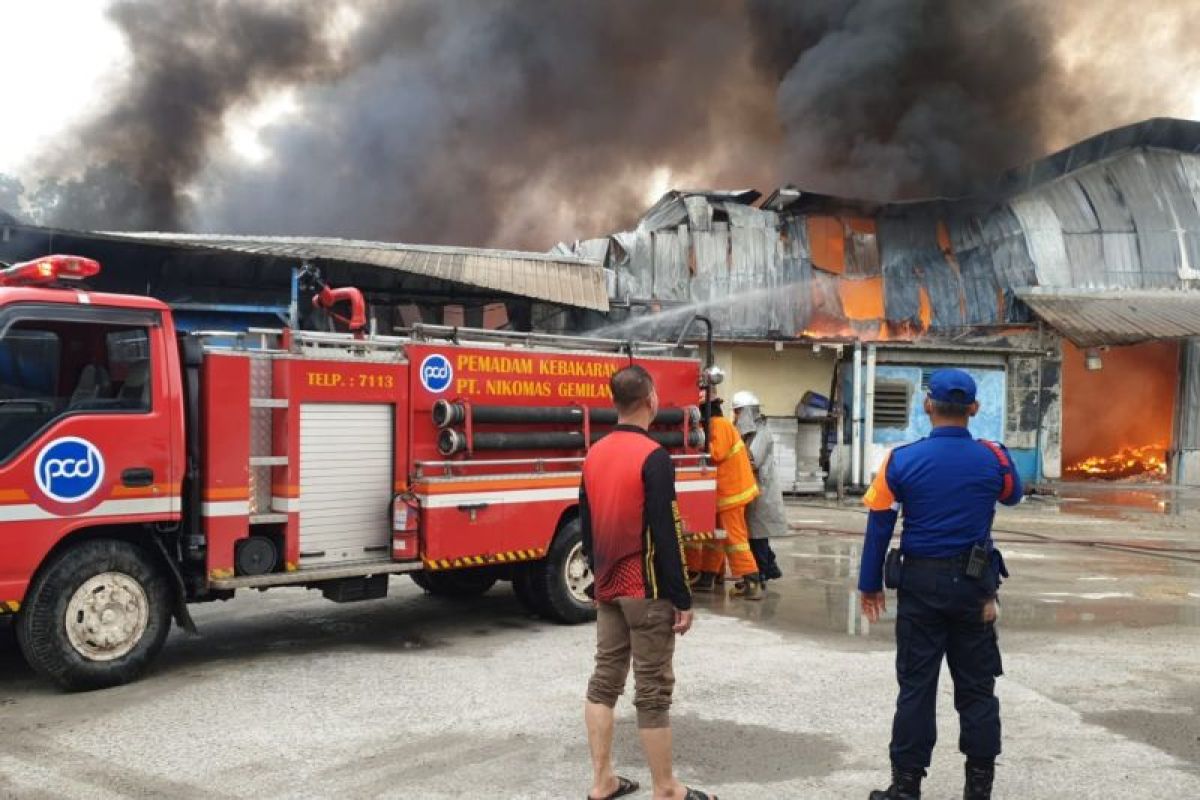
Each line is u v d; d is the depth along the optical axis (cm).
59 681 527
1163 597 837
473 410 675
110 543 545
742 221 2098
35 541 514
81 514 528
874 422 1872
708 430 820
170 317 569
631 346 791
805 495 1811
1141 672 586
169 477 560
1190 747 454
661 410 786
